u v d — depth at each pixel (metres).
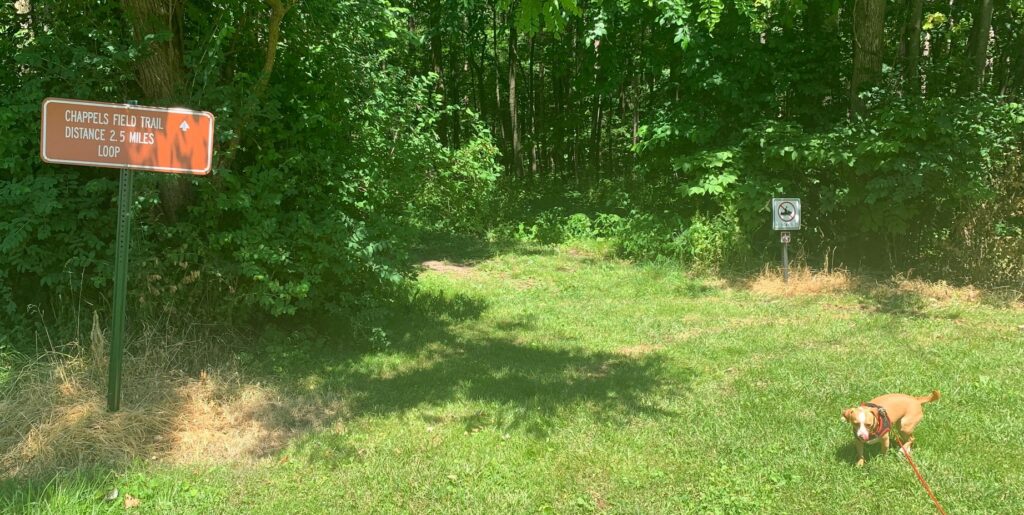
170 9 6.30
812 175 13.49
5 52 6.29
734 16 13.52
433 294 10.96
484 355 7.57
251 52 7.22
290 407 5.71
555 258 15.24
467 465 4.58
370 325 7.69
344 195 7.56
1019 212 10.90
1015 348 7.35
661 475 4.39
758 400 5.80
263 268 6.66
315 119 7.21
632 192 17.89
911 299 10.17
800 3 11.90
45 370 5.43
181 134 4.82
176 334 6.48
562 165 32.31
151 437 4.93
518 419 5.46
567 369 6.99
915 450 4.67
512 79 24.88
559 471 4.49
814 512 3.89
